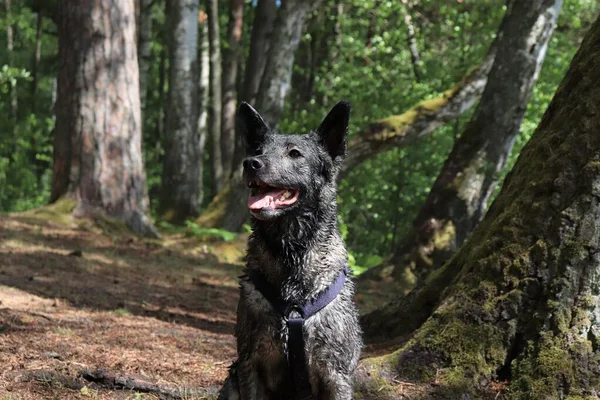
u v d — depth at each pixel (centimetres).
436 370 492
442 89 1905
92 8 1303
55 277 911
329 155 451
